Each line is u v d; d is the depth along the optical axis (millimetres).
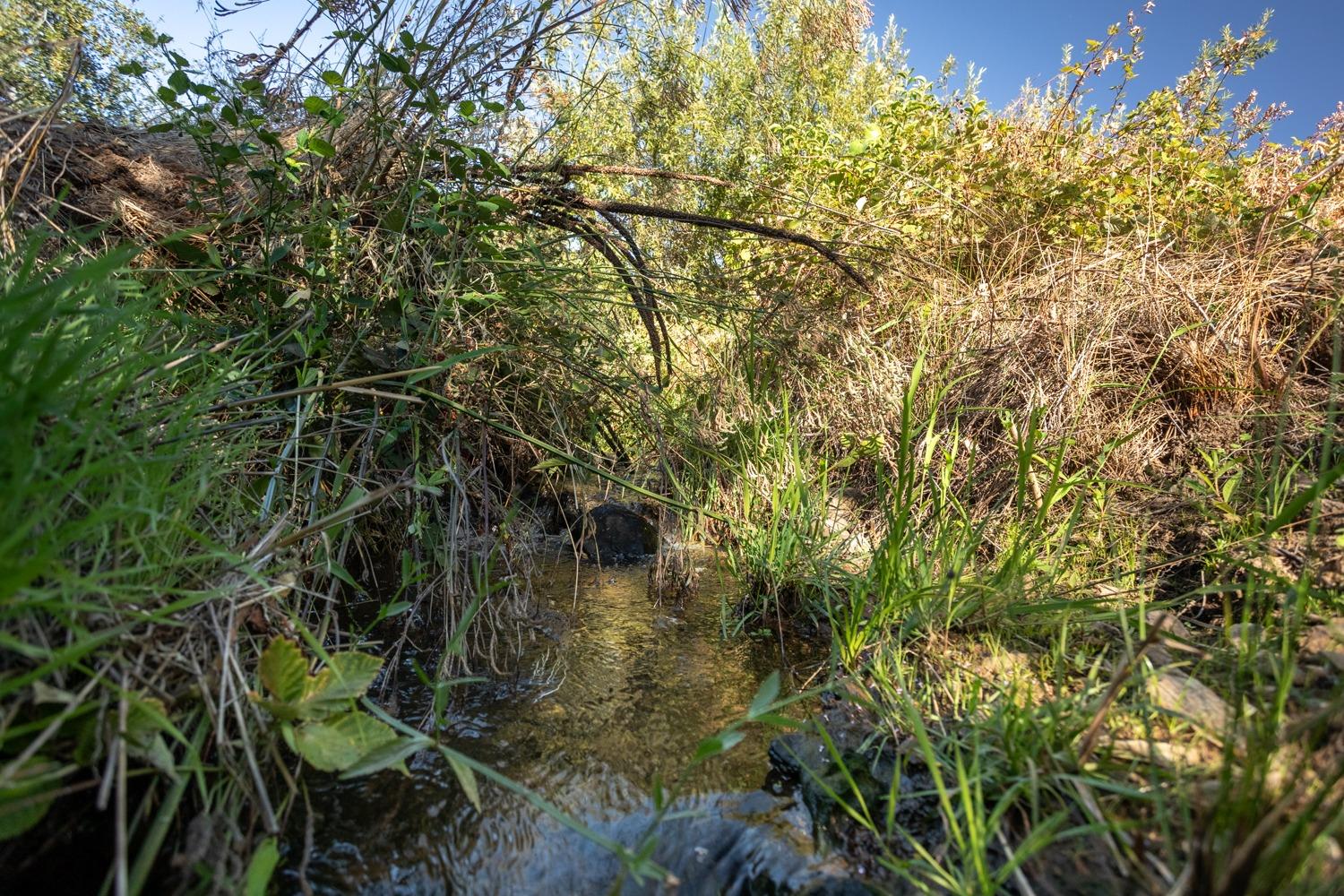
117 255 1246
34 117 2658
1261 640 1831
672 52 5098
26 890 1192
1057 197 4312
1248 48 5031
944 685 1904
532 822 1570
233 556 1454
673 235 4996
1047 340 3383
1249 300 3199
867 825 1440
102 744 1178
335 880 1388
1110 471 2953
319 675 1511
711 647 2396
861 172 4566
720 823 1565
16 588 943
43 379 1278
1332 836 1097
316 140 2404
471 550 2574
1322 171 3746
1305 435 2664
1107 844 1329
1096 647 2045
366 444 2406
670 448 3584
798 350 3938
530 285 3105
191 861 1166
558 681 2158
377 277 2746
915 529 2461
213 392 1868
